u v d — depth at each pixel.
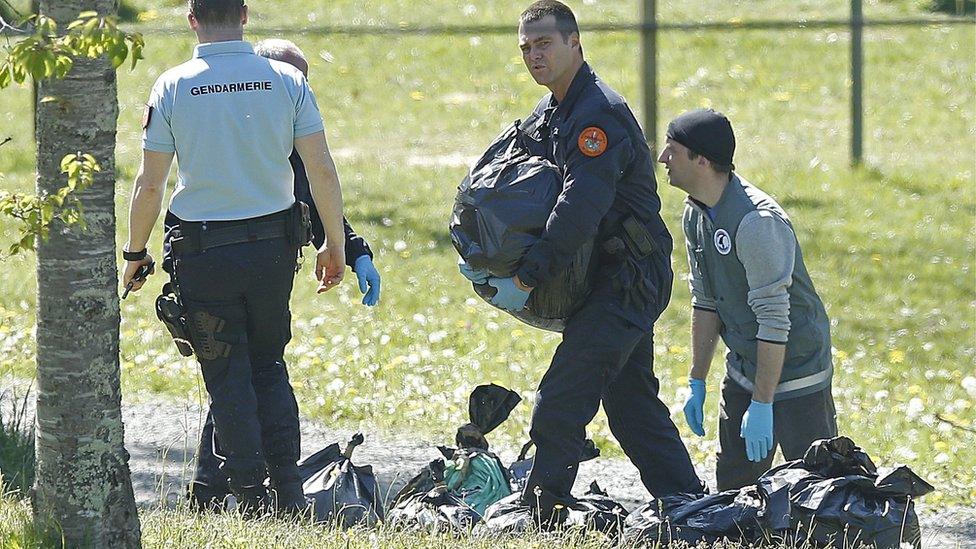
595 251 19.34
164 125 18.14
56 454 14.69
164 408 29.55
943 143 76.75
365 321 41.16
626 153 18.67
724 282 19.69
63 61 12.63
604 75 90.19
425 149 74.06
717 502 18.58
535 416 19.39
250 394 18.77
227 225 18.17
